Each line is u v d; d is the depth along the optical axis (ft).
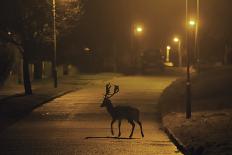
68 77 191.42
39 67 177.88
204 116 73.87
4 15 110.11
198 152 46.65
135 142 58.03
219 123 65.31
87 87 152.46
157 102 110.01
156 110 95.55
